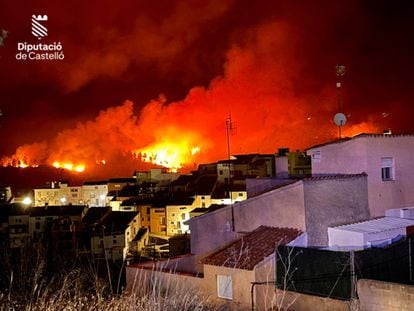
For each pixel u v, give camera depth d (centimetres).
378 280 1510
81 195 8594
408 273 1675
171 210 6781
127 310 1429
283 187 1978
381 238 1870
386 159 2134
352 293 1552
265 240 1917
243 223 2119
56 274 1878
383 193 2102
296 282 1705
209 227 2225
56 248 4819
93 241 5619
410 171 2180
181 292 1806
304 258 1694
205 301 1861
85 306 1425
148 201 7225
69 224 6112
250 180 2377
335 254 1614
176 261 2239
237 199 6494
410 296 1418
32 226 6369
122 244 5744
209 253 2217
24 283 1580
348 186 2008
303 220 1906
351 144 2119
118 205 7712
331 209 1966
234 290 1819
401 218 2072
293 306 1698
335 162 2180
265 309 1706
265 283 1753
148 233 6694
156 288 2059
